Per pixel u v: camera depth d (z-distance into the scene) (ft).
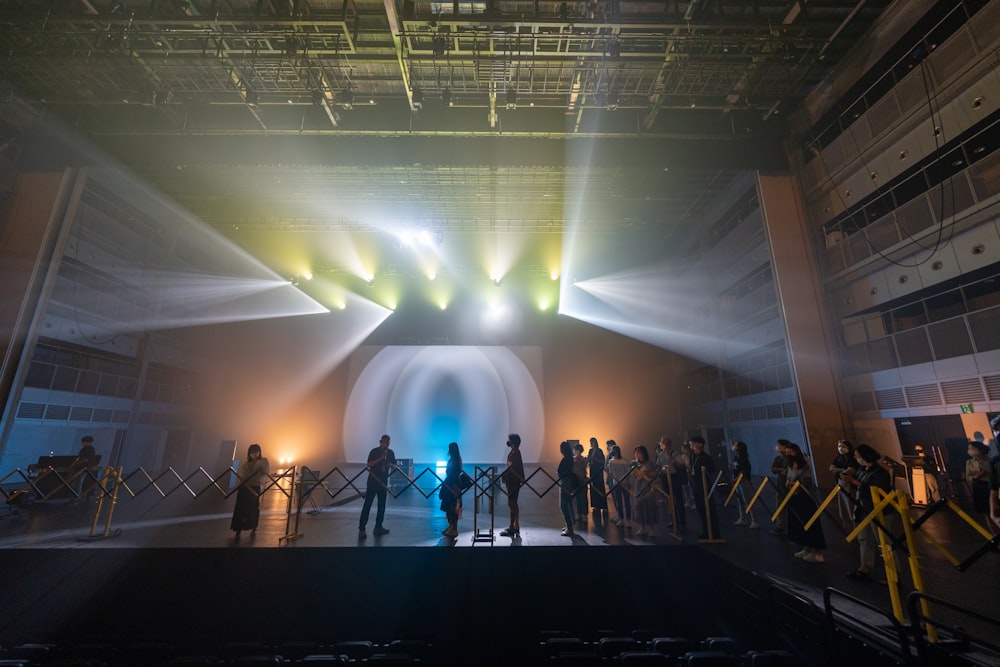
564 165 39.01
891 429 33.65
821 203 39.42
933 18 29.60
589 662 13.52
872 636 12.12
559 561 21.21
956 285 30.45
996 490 14.10
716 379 58.39
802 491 19.57
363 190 47.19
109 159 38.78
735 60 31.71
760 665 12.70
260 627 19.75
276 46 31.07
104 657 15.55
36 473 33.96
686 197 51.11
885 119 33.35
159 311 54.85
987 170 27.30
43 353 41.24
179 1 28.89
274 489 44.42
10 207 36.73
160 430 55.67
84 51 31.32
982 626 11.98
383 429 59.41
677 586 21.08
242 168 41.73
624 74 33.73
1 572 19.98
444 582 20.62
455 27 29.32
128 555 20.40
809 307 37.52
